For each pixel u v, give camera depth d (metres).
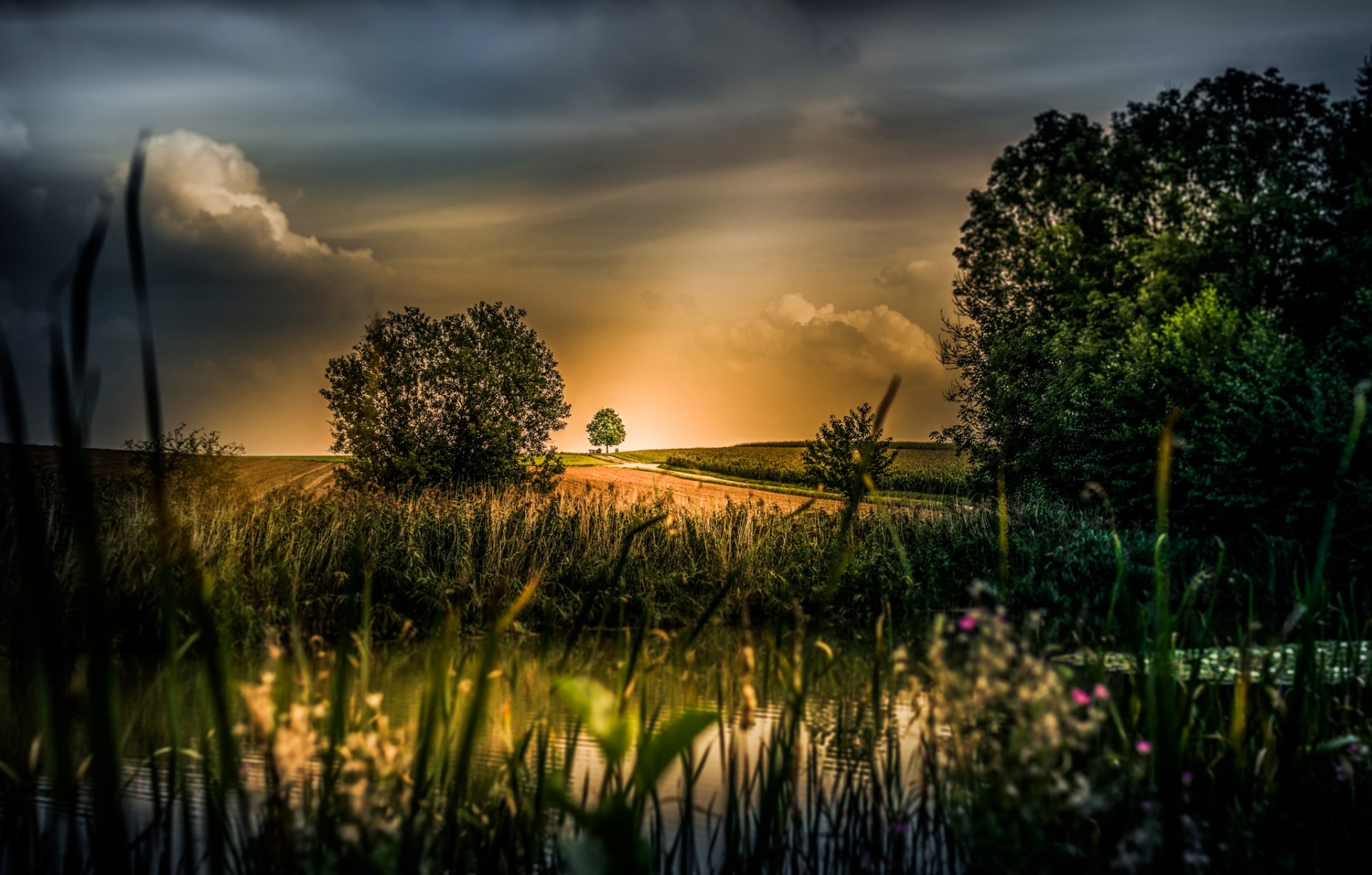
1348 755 3.07
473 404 23.75
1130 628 2.70
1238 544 16.30
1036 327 27.28
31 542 1.15
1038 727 2.07
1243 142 28.58
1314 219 24.98
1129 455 21.39
